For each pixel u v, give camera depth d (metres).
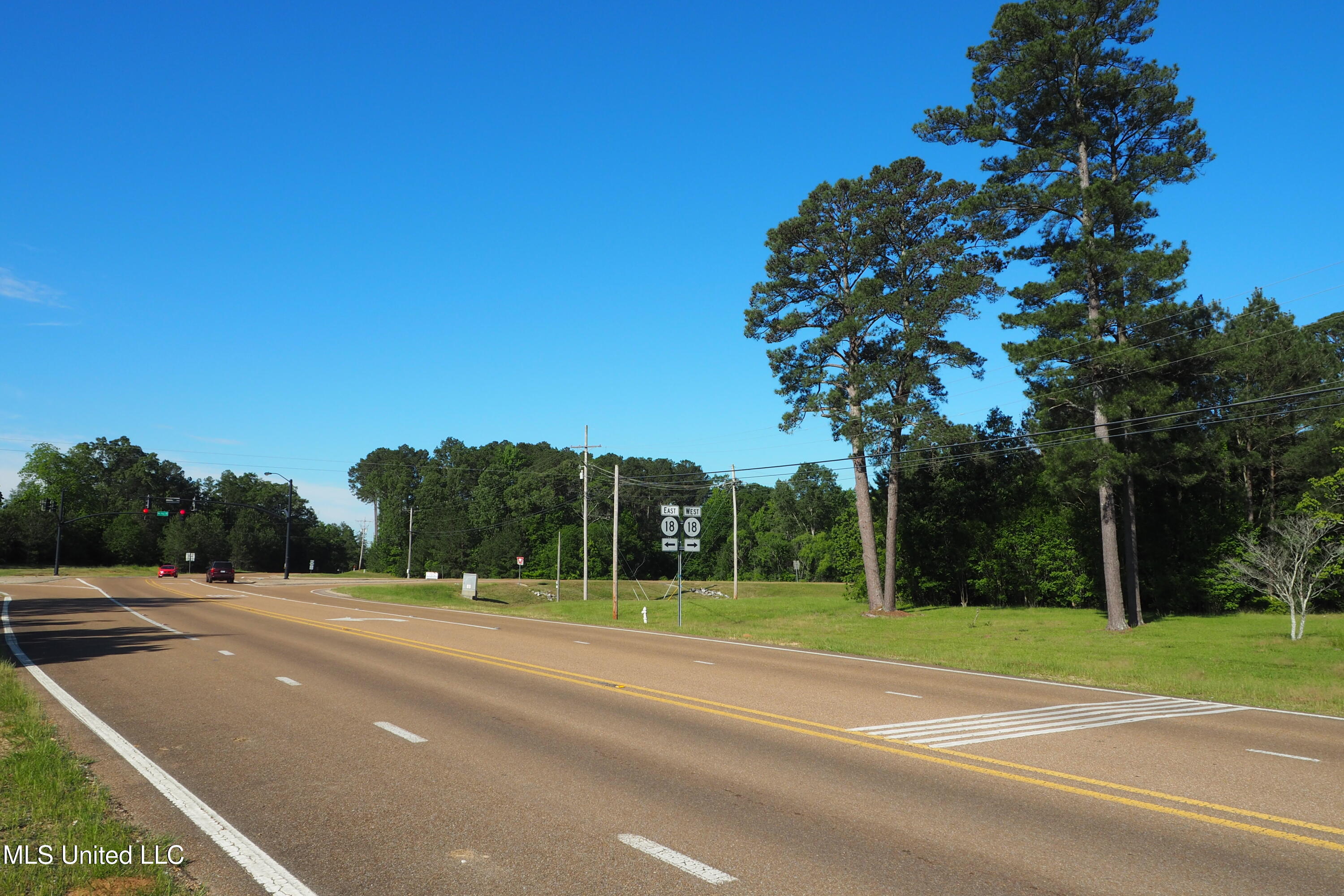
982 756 9.00
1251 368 34.72
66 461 110.69
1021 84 31.08
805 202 38.50
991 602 42.88
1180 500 34.78
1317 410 33.75
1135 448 31.30
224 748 9.05
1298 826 6.63
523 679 14.55
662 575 120.19
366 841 6.09
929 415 35.56
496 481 110.94
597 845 6.05
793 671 16.55
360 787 7.54
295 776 7.91
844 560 52.53
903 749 9.29
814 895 5.16
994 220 32.00
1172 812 6.98
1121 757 9.04
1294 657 19.84
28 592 48.03
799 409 37.38
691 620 35.78
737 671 16.34
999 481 42.78
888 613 37.69
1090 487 29.25
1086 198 29.69
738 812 6.89
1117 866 5.72
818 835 6.32
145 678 14.28
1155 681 16.03
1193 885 5.38
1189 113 30.42
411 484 129.88
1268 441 34.78
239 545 113.25
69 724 10.26
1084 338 28.94
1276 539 32.00
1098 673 17.12
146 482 122.69
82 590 50.84
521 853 5.88
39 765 7.88
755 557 110.94
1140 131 31.50
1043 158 31.08
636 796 7.32
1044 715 11.67
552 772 8.10
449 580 85.00
